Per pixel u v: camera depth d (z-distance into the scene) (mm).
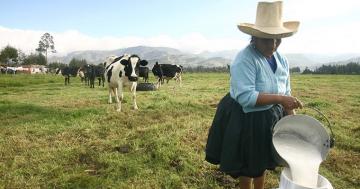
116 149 6734
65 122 9117
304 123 3434
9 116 10227
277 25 3416
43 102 13969
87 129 8289
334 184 5477
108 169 5617
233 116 3611
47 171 5539
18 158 6121
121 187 4988
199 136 7676
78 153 6395
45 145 7016
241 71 3459
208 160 3871
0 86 26859
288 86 3945
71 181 5215
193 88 22281
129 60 11406
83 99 14906
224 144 3619
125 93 17469
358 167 6184
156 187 5062
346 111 12094
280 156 3252
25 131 8125
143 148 6648
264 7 3408
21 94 18516
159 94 16203
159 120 9797
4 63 99375
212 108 12156
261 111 3600
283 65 3785
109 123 9109
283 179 3094
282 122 3404
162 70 26453
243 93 3395
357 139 7902
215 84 28484
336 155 6695
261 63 3527
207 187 5156
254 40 3578
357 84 30938
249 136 3555
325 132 3355
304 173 3137
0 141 7215
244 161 3609
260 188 3955
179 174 5539
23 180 5219
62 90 21328
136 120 9633
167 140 7016
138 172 5496
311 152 3361
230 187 5199
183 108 11766
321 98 16609
